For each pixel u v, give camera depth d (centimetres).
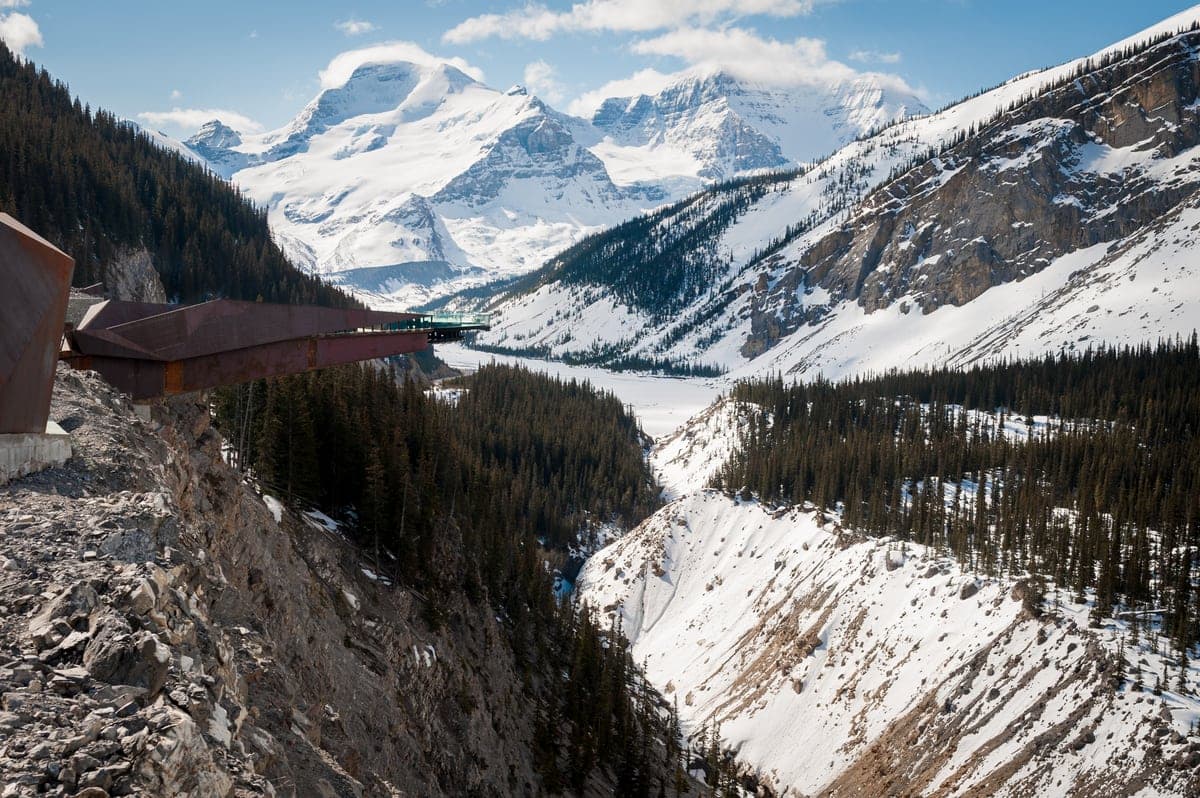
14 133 14250
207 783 1027
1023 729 8450
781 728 11406
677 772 8606
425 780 4159
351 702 3844
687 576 17038
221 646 1439
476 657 6631
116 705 1028
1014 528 11444
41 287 1744
